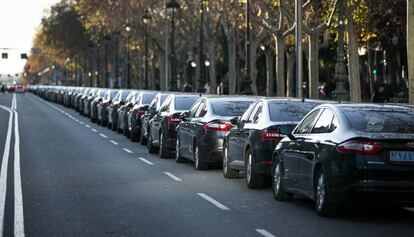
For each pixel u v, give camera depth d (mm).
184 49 156750
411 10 47531
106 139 58812
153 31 145875
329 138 22344
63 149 48688
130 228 20938
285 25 100000
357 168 21078
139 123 55031
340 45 61750
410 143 21094
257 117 29984
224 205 25344
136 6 139000
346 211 24094
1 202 25672
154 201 26156
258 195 27828
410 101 47906
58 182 31344
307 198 26375
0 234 19906
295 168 24656
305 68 144500
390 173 21016
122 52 195250
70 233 20156
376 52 121688
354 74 67000
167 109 43969
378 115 22531
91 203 25578
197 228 20984
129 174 34656
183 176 33906
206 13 115312
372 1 75438
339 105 23406
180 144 39812
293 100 29781
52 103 170375
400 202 21156
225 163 33188
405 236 19938
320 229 20906
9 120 88688
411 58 47781
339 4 61562
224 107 36094
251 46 109062
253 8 88125
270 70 123625
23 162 39844
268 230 20719
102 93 86750
